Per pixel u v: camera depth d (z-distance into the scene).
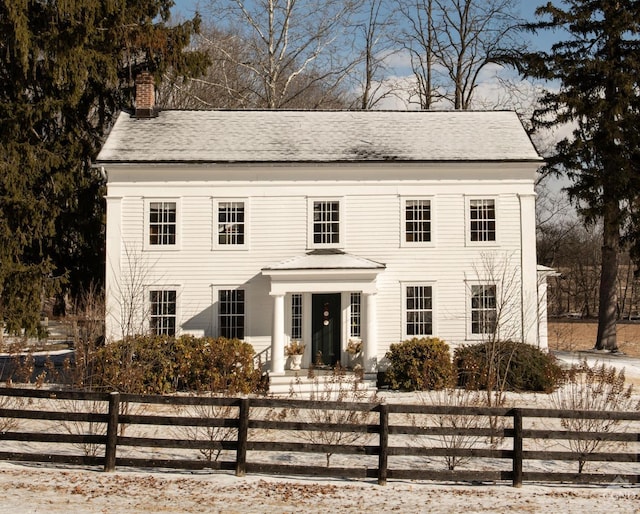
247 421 11.69
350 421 13.90
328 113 28.31
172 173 24.73
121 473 11.82
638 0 33.34
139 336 22.20
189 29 30.09
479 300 24.88
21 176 24.86
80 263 28.95
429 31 42.81
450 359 23.78
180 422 11.77
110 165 24.17
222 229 24.78
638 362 31.00
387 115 28.25
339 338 25.08
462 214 25.05
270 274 23.11
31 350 21.69
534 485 11.66
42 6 25.56
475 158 24.92
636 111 33.50
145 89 27.45
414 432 11.59
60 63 25.11
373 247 24.91
